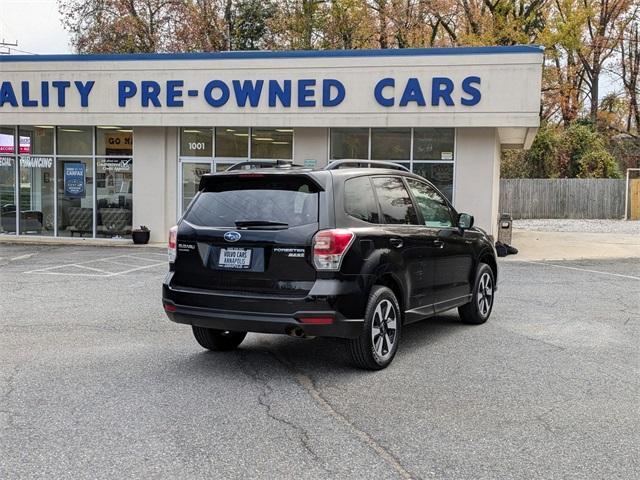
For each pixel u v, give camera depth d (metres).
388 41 33.03
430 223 7.27
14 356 6.52
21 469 3.90
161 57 17.92
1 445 4.26
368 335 5.84
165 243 18.70
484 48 16.03
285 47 34.88
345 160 6.48
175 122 18.00
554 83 36.81
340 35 33.53
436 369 6.14
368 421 4.75
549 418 4.84
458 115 16.33
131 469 3.91
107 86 18.33
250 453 4.16
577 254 17.05
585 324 8.34
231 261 5.77
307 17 33.72
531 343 7.25
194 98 17.83
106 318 8.42
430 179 17.25
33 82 18.78
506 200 33.09
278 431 4.54
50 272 12.59
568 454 4.18
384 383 5.69
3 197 19.88
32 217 19.75
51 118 18.77
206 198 6.19
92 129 19.11
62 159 19.39
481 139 16.83
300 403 5.14
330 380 5.77
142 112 18.17
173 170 18.78
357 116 16.91
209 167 18.64
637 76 40.62
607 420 4.81
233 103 17.61
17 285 11.03
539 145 34.78
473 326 8.19
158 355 6.60
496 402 5.20
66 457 4.07
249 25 35.59
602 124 41.66
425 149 17.23
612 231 24.88
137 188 18.88
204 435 4.45
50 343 7.08
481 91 16.14
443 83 16.33
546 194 32.69
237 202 5.97
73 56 18.41
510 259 15.98
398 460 4.06
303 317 5.47
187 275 6.03
